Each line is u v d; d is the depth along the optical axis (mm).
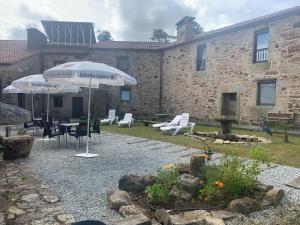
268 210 3588
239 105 14148
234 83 14445
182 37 18531
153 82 20406
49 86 9336
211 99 15891
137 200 3818
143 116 20531
